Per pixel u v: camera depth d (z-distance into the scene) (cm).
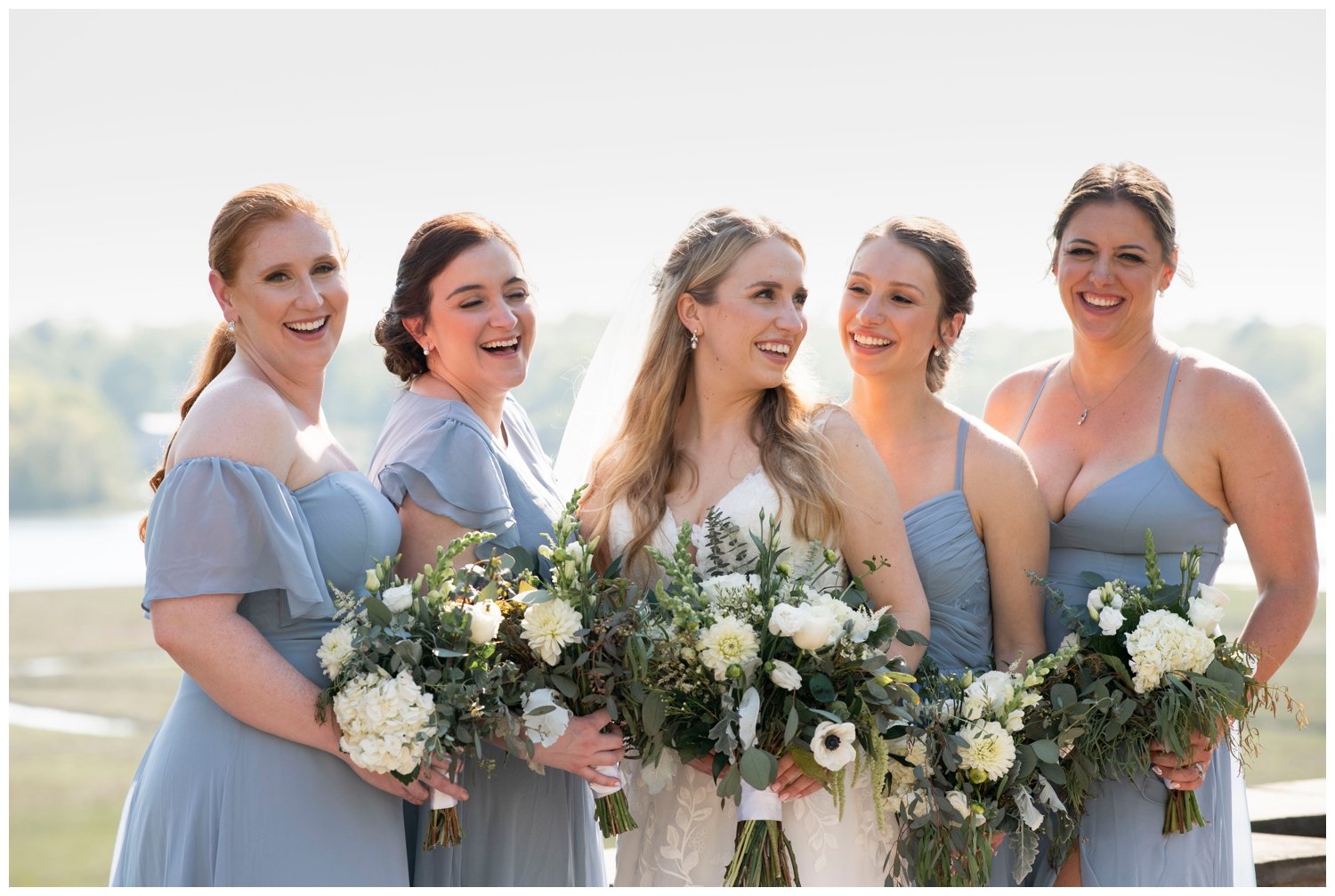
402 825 316
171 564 289
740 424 354
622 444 365
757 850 311
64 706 2406
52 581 4128
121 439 5606
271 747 296
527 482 352
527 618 304
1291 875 452
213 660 289
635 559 348
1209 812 355
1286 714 2206
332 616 301
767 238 350
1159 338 386
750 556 333
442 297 346
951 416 376
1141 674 321
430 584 300
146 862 299
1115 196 374
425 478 327
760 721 309
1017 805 327
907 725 317
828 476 338
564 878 346
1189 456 365
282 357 320
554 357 3922
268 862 292
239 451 297
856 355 374
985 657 363
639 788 347
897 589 341
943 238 375
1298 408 4525
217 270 320
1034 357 3956
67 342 5553
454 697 294
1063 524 376
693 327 354
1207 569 368
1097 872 348
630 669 308
